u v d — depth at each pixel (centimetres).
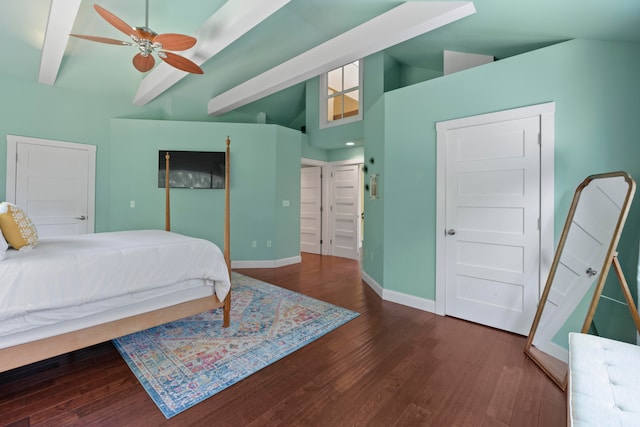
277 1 246
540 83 237
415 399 167
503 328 257
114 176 456
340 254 613
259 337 239
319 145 572
